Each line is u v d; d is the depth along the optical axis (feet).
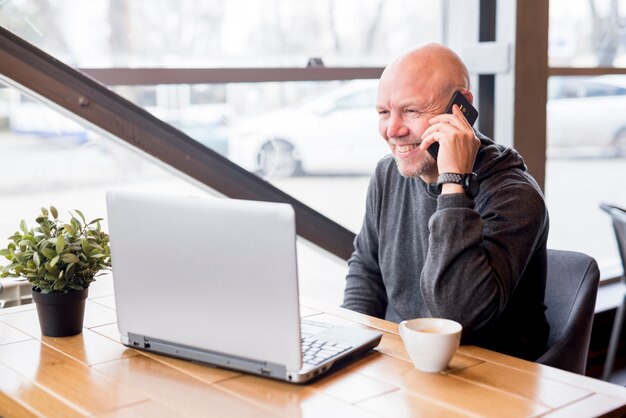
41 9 7.60
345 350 4.88
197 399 4.36
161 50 8.22
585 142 12.14
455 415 4.07
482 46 9.93
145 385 4.58
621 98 12.31
